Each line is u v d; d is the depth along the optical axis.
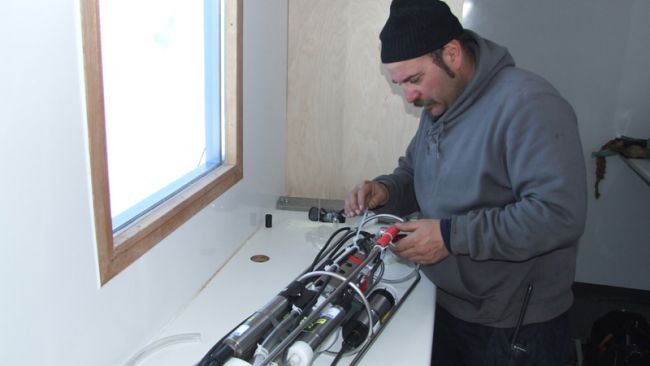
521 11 2.86
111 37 0.83
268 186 1.71
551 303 1.20
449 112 1.14
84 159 0.73
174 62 1.07
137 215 0.94
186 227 1.09
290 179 1.95
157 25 0.98
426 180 1.27
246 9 1.37
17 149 0.60
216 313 1.09
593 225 3.12
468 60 1.13
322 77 1.83
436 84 1.09
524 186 1.03
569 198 0.98
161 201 1.02
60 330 0.71
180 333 1.01
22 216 0.61
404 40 1.04
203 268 1.20
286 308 0.86
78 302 0.75
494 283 1.18
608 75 2.88
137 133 0.93
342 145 1.89
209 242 1.22
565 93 2.95
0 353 0.60
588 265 3.19
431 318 1.10
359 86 1.83
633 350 2.11
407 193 1.49
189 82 1.15
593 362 2.24
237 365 0.73
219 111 1.32
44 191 0.65
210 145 1.31
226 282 1.24
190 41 1.14
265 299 1.16
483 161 1.08
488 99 1.08
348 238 1.27
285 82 1.83
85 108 0.72
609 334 2.23
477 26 2.92
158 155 1.03
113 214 0.88
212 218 1.23
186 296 1.12
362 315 0.97
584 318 2.92
